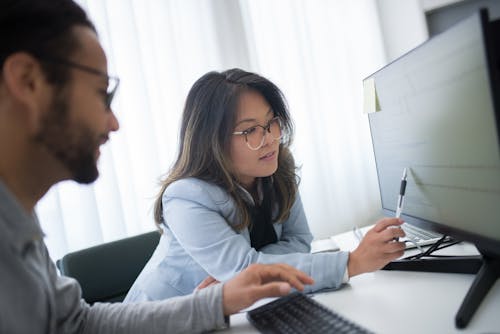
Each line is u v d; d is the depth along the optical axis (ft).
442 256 2.65
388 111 2.72
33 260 1.95
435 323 1.85
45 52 1.69
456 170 2.01
